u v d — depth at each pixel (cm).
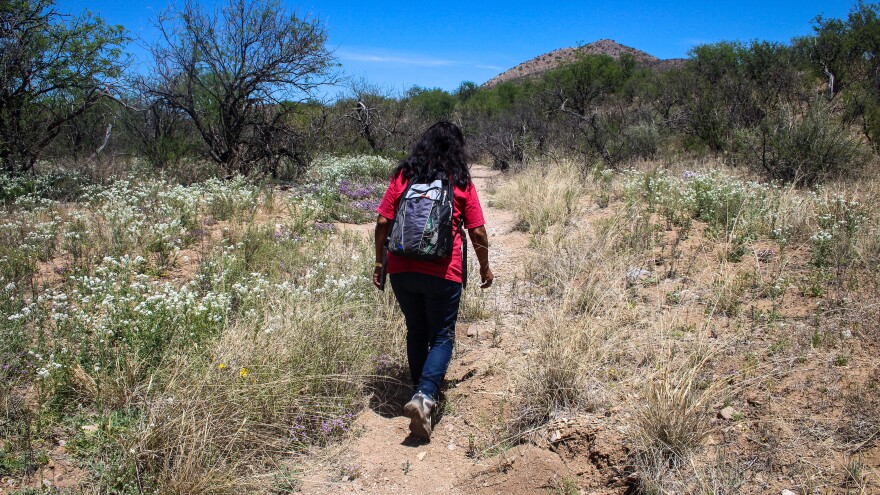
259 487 287
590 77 2311
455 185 338
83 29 1072
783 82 1591
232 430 308
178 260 594
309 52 1213
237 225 734
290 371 346
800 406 296
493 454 314
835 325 367
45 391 331
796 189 859
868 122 1086
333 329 401
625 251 575
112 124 1508
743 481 258
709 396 309
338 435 337
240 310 420
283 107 1293
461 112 3117
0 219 714
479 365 404
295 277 557
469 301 495
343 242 689
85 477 281
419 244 321
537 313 449
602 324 414
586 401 329
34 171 1067
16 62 1017
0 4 992
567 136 1548
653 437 282
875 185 741
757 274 475
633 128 1455
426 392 328
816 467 258
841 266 462
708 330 389
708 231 621
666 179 833
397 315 459
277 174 1290
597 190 969
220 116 1243
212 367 334
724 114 1419
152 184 895
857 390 298
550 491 282
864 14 1745
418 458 320
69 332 375
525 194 950
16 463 285
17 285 483
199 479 272
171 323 377
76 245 582
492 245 730
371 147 1925
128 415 314
